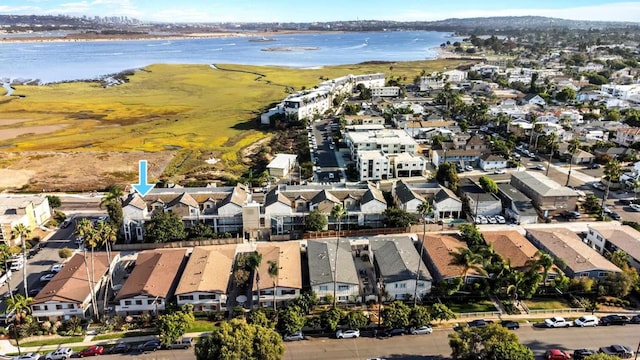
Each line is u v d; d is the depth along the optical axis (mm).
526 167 187000
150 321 95312
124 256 122062
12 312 95375
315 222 127812
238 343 74688
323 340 88312
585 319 91188
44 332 92625
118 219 129125
